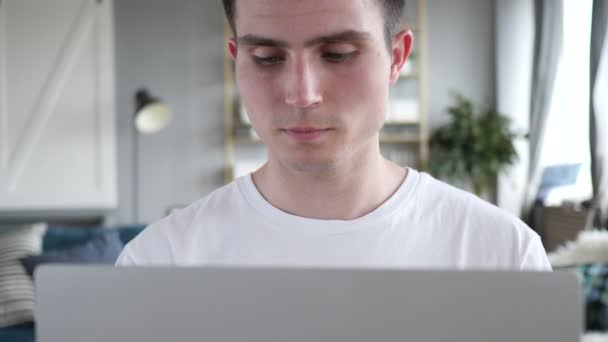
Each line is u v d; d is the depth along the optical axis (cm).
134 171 573
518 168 562
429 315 58
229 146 576
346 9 74
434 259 92
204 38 577
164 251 97
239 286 60
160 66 573
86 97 539
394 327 59
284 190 93
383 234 91
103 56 539
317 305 60
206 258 94
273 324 60
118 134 569
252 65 78
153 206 577
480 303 58
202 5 576
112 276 62
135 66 571
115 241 364
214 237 96
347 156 81
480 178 544
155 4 571
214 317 61
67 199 539
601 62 427
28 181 534
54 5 531
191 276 61
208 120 581
